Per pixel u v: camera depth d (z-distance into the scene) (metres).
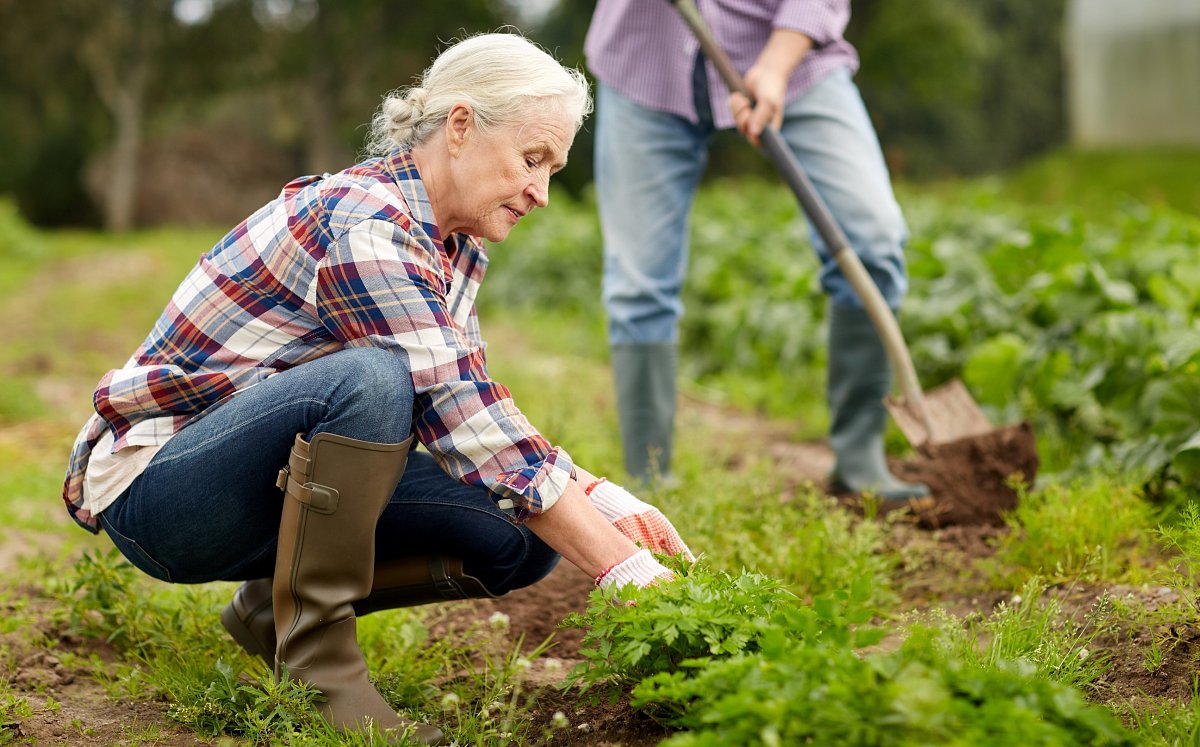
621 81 3.55
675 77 3.50
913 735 1.48
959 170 34.66
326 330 2.07
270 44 27.34
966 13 30.09
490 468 1.97
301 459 1.98
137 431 2.09
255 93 29.56
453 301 2.17
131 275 13.58
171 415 2.11
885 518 3.38
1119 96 20.39
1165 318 3.92
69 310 10.38
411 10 27.75
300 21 27.55
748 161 26.03
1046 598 2.64
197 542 2.14
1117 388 3.66
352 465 1.97
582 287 9.30
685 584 1.92
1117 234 6.29
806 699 1.56
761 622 1.83
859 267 3.29
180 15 27.05
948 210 9.15
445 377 1.97
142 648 2.51
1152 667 2.16
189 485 2.08
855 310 3.50
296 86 28.95
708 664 1.74
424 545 2.29
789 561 2.84
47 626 2.68
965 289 4.67
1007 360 3.99
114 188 25.75
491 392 1.97
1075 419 3.87
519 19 28.55
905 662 1.62
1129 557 2.79
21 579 3.05
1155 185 17.27
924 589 2.91
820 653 1.63
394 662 2.40
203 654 2.41
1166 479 3.25
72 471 2.20
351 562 2.04
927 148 33.97
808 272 5.90
